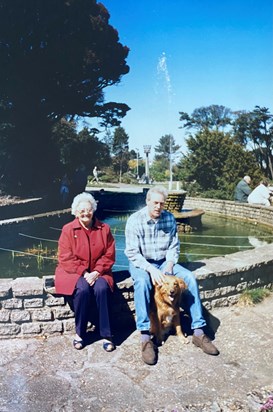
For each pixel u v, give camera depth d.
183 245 8.35
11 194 14.91
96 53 22.98
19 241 8.84
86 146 26.91
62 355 3.12
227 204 13.78
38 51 18.38
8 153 17.55
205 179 18.56
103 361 3.04
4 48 17.22
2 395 2.58
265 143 44.72
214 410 2.41
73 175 21.42
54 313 3.43
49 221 10.51
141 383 2.73
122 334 3.54
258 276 4.30
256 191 12.68
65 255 3.36
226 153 18.20
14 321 3.38
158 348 3.24
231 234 9.88
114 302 3.63
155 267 3.58
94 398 2.55
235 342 3.30
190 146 19.02
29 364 2.97
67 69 19.61
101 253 3.42
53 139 22.25
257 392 2.59
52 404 2.49
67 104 21.42
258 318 3.75
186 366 2.95
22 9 17.08
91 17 23.00
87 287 3.20
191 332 3.54
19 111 18.14
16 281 3.54
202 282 3.84
